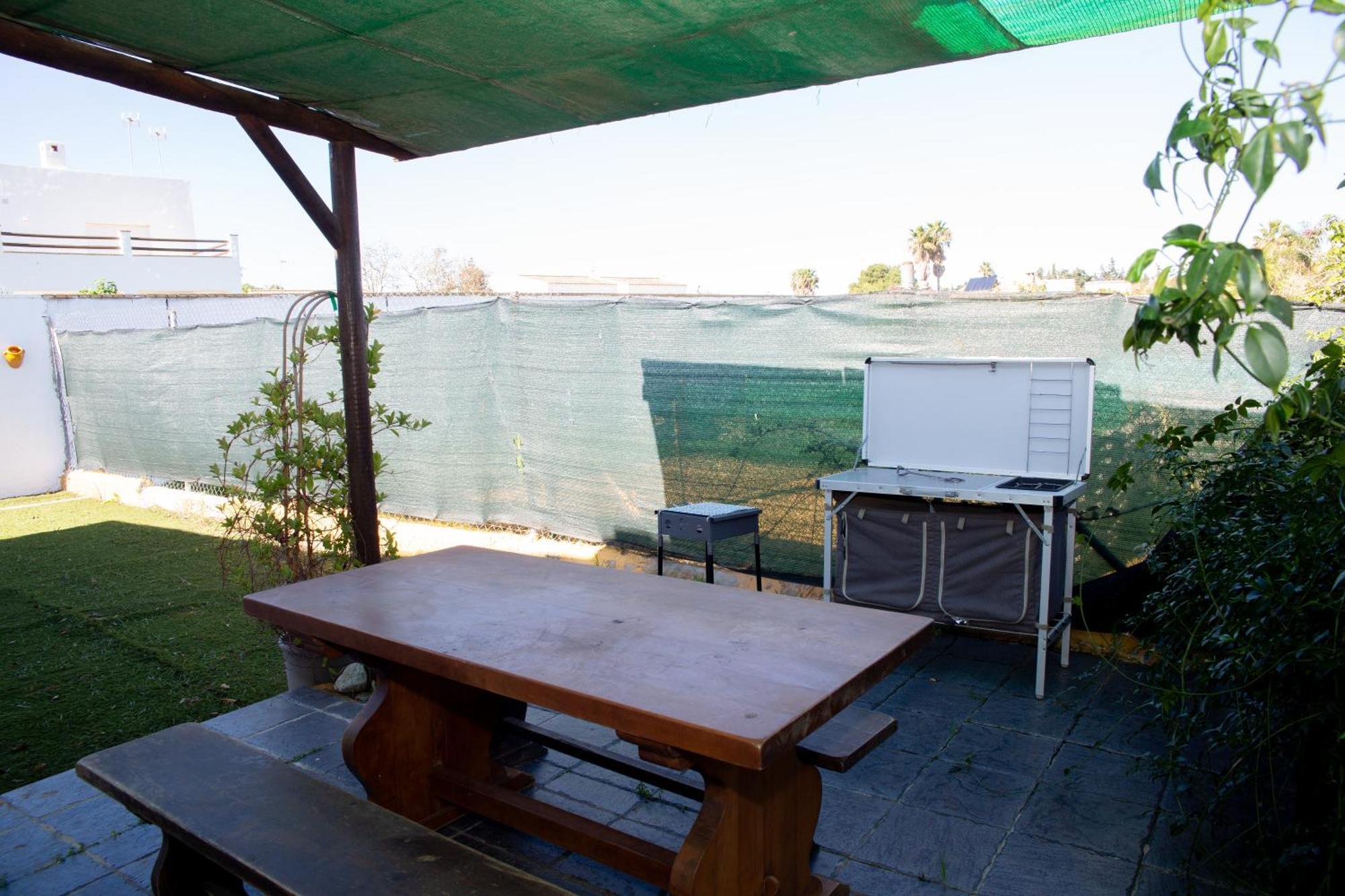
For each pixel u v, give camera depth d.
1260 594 2.07
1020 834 2.77
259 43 2.94
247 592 5.97
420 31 2.83
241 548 5.65
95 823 2.97
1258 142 1.12
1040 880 2.52
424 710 2.91
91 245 21.20
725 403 5.37
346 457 4.27
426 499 7.19
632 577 3.02
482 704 3.08
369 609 2.64
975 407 4.31
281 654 4.77
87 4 2.63
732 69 3.15
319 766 3.38
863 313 4.84
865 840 2.76
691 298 5.51
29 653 4.81
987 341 4.56
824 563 4.33
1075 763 3.24
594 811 3.01
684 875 1.95
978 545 3.93
